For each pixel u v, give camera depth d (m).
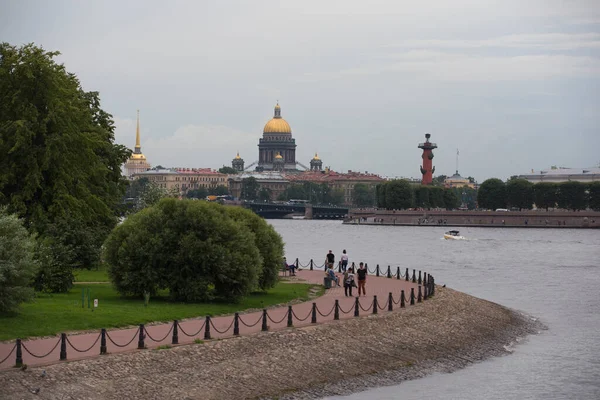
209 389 62.12
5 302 72.19
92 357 61.78
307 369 70.06
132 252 90.31
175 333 68.00
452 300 107.25
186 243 89.62
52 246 95.50
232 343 70.31
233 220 95.38
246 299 95.75
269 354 70.44
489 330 95.12
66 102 112.38
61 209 107.75
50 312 76.19
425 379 74.19
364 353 76.69
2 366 57.91
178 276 90.12
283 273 135.75
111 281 91.88
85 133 115.31
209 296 90.38
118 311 79.31
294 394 65.25
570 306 122.00
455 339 87.50
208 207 92.94
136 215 93.56
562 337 96.12
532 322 105.88
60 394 55.97
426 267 190.12
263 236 102.69
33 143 109.62
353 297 102.69
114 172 141.50
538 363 82.31
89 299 88.19
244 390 63.50
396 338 82.62
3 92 109.81
